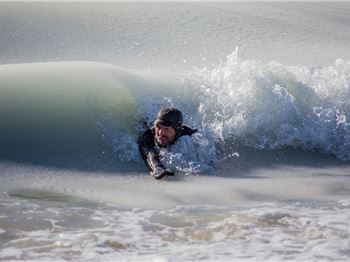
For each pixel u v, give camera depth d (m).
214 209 21.39
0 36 47.00
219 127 28.39
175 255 16.75
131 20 55.75
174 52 45.88
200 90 29.75
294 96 30.55
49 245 17.34
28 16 54.19
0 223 19.06
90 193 22.83
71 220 19.72
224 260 16.31
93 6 60.91
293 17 64.44
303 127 29.61
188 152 26.17
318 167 27.41
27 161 25.48
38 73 30.53
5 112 27.66
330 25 61.78
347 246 17.64
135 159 26.27
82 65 31.62
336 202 22.66
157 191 23.28
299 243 17.92
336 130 29.72
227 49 48.09
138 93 28.81
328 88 31.25
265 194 23.48
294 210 21.39
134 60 42.53
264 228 19.34
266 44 50.97
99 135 27.19
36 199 21.84
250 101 29.50
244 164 27.08
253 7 68.50
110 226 19.25
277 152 28.45
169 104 28.64
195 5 65.56
